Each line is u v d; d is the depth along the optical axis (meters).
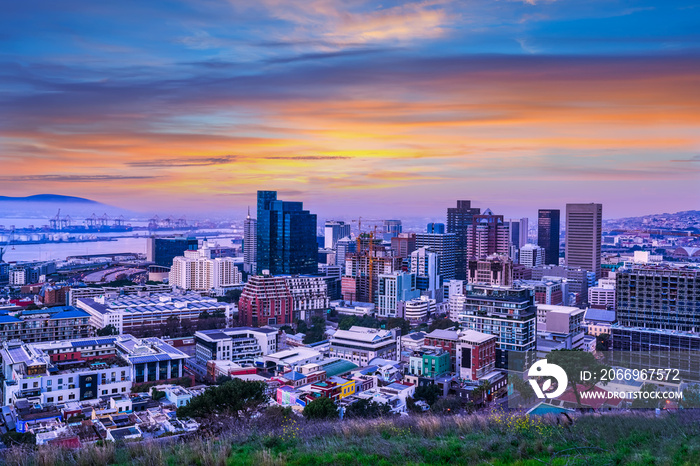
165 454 53.66
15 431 145.75
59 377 197.62
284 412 94.75
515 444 53.88
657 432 57.25
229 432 63.97
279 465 49.81
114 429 143.88
